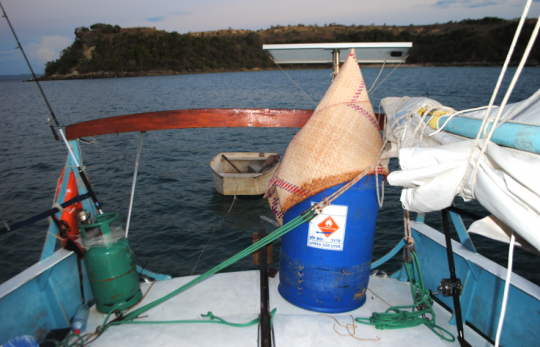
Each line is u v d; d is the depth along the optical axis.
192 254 7.50
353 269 2.60
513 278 2.44
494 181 1.32
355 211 2.47
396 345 2.36
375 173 2.42
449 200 1.61
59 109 34.44
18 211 9.91
